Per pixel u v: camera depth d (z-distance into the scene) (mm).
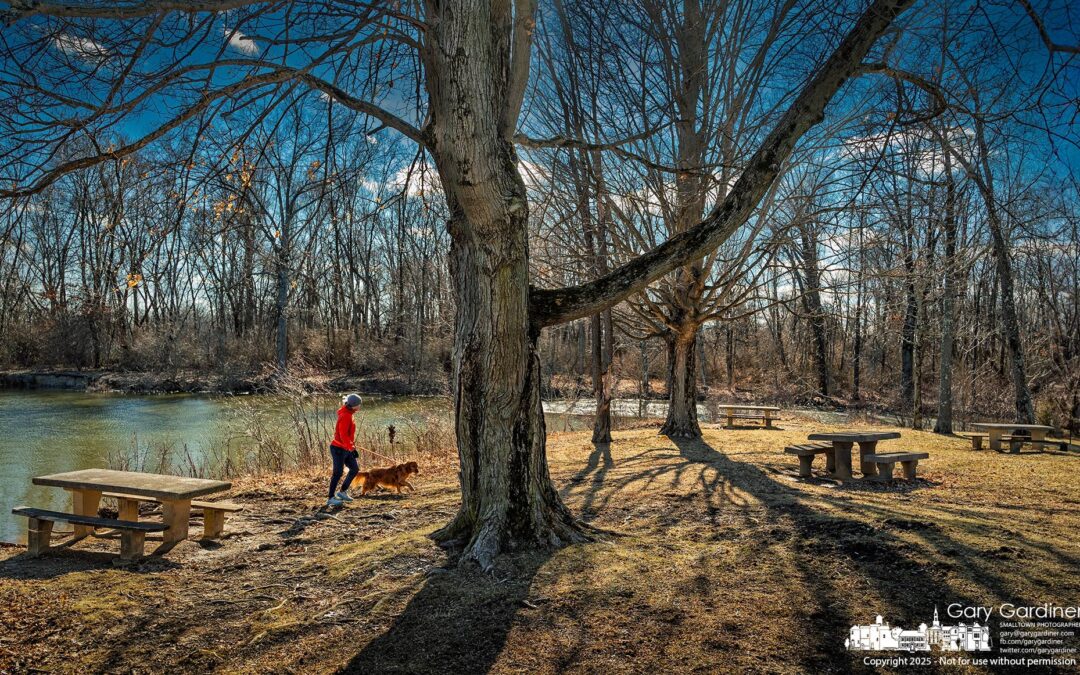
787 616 4398
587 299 5852
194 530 7250
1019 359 16562
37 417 21312
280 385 17797
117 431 18281
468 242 5883
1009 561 5125
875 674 3668
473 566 5367
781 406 31766
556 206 12344
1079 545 5508
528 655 3973
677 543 6137
